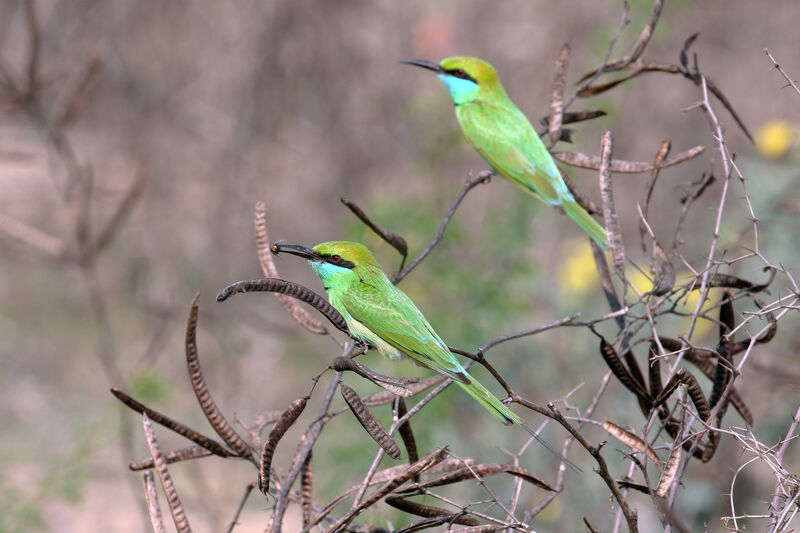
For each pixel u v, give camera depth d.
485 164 15.21
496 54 17.81
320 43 18.98
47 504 13.18
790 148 11.09
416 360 6.89
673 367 5.67
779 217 10.66
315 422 5.57
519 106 17.53
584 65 15.16
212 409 5.28
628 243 16.77
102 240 12.84
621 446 11.24
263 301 17.59
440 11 18.38
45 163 18.33
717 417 5.72
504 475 11.23
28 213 17.44
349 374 11.29
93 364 16.69
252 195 18.53
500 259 11.99
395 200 11.95
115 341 17.05
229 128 19.20
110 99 19.89
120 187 18.62
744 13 17.05
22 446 14.23
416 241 11.69
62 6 19.73
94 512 13.09
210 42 19.73
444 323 11.29
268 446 4.96
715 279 6.08
